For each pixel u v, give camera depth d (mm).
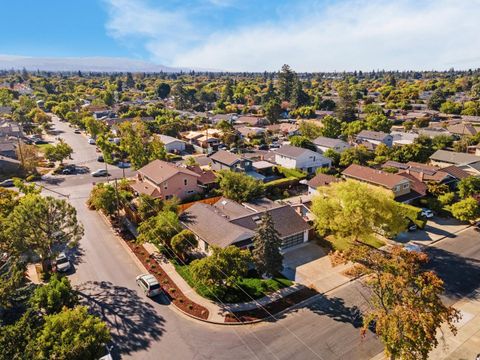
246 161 63250
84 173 65875
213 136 94625
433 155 69188
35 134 102375
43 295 22188
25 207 30234
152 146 64562
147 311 27203
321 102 161875
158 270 32875
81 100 169125
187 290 29875
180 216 40562
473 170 59594
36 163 67875
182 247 33469
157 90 197625
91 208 48062
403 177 49312
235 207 42531
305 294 29516
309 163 67438
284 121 133375
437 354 23109
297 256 36156
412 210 42562
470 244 38906
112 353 22922
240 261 28266
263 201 47500
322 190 39938
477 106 136250
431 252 37094
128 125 82250
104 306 27672
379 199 35250
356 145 85562
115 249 37125
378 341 24109
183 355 22828
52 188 56906
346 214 35188
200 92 185750
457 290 30406
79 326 18188
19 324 17531
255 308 27625
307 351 23219
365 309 27359
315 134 93250
